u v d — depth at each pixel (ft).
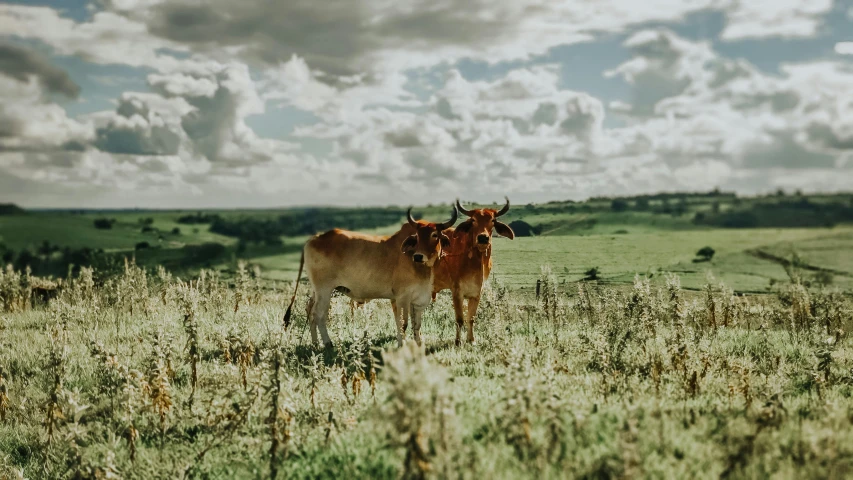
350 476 16.85
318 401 23.94
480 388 23.49
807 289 52.75
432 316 47.73
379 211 467.93
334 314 41.93
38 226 448.65
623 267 84.28
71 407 22.24
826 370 24.86
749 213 275.18
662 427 17.21
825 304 42.83
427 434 14.48
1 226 441.68
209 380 26.76
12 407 29.63
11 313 53.42
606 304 40.34
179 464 21.18
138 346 34.83
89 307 46.42
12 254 357.82
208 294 51.78
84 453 22.58
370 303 52.49
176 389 28.50
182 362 32.32
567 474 14.75
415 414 14.48
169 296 52.31
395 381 14.79
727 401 21.88
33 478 23.62
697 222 254.47
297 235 415.85
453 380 25.05
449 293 51.37
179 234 438.40
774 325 44.91
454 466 14.82
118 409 27.02
